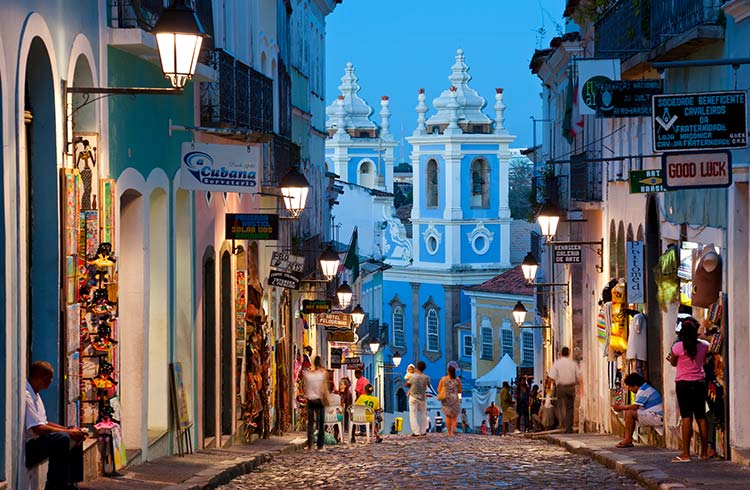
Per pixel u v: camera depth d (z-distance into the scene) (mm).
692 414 17109
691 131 15055
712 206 18078
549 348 40250
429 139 95000
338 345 44344
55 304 12992
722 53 17875
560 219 35750
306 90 41938
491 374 66688
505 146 95000
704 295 17844
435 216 94875
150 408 18484
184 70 11859
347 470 19328
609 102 20453
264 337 26750
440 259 94312
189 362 20250
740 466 16234
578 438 25281
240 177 18156
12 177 11492
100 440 14391
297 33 39156
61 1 13242
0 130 11156
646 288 23406
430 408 75750
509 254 95375
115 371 14430
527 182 123625
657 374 23406
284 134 32719
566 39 35906
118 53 15805
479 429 75750
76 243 13492
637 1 22109
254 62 28031
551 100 43125
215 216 22484
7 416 11281
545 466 19578
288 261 28375
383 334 70250
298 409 34312
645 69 21391
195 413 20578
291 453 23750
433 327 94750
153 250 18547
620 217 26422
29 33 11938
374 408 30016
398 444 27953
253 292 26062
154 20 16734
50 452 11953
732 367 17078
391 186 101375
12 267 11484
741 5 16469
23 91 11836
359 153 101000
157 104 17984
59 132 13031
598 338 28875
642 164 23766
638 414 20875
